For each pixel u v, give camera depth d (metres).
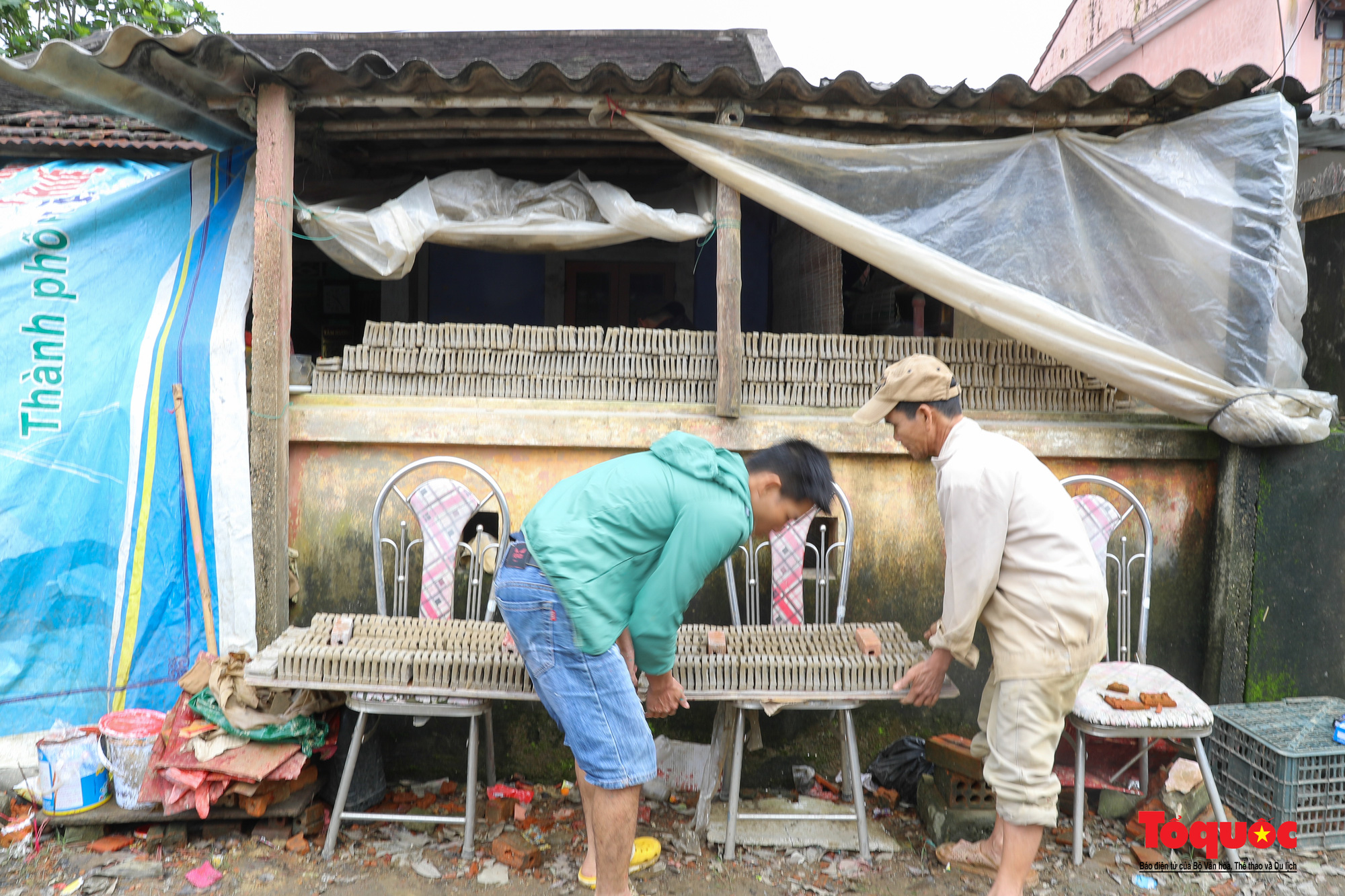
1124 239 3.38
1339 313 3.74
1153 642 3.58
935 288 3.32
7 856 2.78
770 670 2.79
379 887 2.72
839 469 3.48
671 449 2.35
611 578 2.28
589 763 2.33
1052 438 3.45
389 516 3.41
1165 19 9.55
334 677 2.73
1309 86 7.78
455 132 3.46
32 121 4.22
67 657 3.15
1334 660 3.50
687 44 6.50
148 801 2.83
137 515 3.19
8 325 3.19
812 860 2.93
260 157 3.16
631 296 6.43
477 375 3.54
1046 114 3.31
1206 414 3.33
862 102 3.23
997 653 2.55
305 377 3.72
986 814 2.98
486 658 2.73
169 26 7.47
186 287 3.38
